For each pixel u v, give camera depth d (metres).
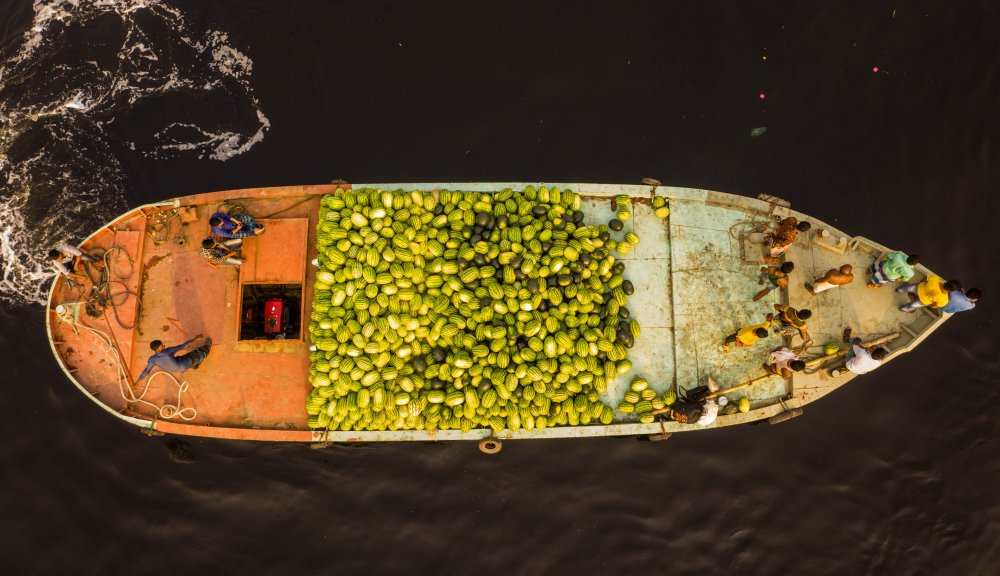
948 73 14.60
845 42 14.79
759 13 14.87
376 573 12.92
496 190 12.26
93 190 14.46
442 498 13.16
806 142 14.47
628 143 14.52
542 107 14.70
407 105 14.63
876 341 12.13
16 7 15.16
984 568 13.02
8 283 14.01
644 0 15.01
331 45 14.78
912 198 14.20
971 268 13.98
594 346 11.45
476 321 11.45
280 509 13.13
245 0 14.98
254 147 14.50
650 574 12.94
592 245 11.66
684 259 12.38
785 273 11.57
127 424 13.38
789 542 13.12
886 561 13.08
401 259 11.45
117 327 12.04
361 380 11.34
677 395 12.02
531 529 13.05
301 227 12.09
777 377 12.27
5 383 13.42
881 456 13.38
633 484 13.22
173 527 13.05
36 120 14.76
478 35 14.93
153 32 15.02
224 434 11.75
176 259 12.24
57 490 13.09
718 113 14.61
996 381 13.59
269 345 11.91
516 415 11.39
